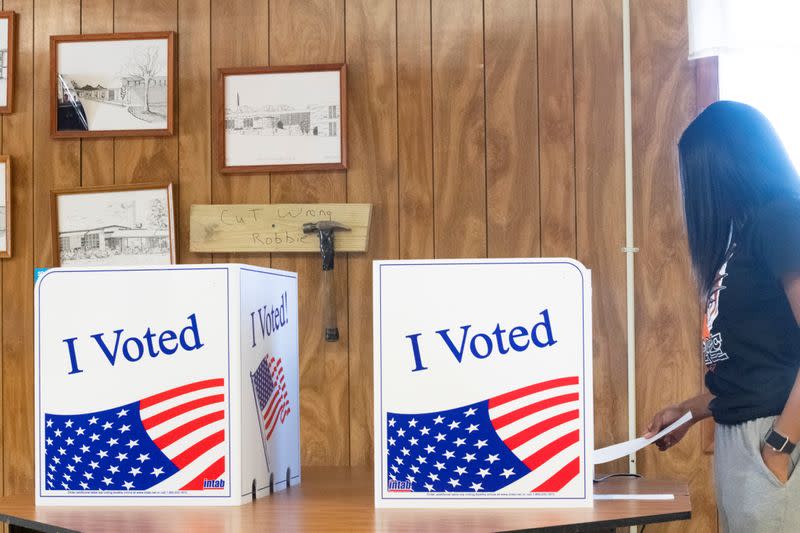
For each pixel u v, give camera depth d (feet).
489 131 8.63
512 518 5.26
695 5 8.23
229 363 5.84
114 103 8.99
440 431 5.63
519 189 8.58
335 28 8.82
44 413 5.96
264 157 8.82
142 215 8.91
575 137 8.54
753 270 5.68
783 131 8.34
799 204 5.57
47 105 9.11
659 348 8.38
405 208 8.69
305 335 8.75
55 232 8.98
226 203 8.88
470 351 5.63
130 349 5.92
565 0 8.59
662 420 6.90
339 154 8.73
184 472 5.84
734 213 5.88
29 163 9.10
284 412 6.73
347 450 8.68
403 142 8.71
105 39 9.00
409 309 5.66
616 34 8.53
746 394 5.71
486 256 8.59
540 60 8.60
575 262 5.63
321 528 5.03
